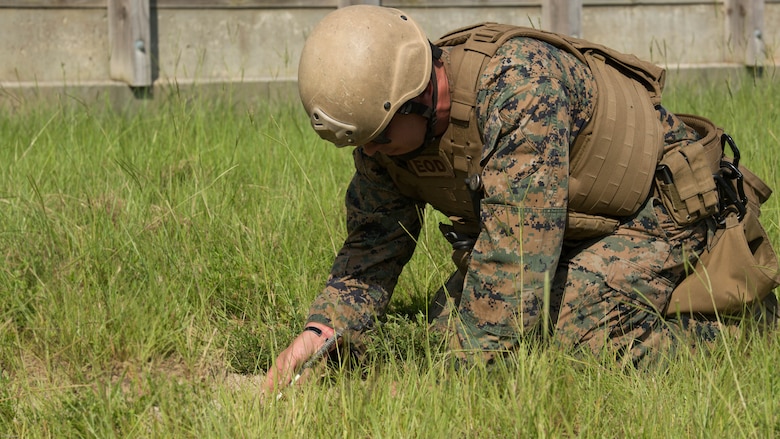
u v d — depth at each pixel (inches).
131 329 128.2
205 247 151.9
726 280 117.0
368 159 120.3
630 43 352.2
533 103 103.3
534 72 104.7
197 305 138.3
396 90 103.4
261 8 311.4
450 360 110.6
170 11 302.8
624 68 119.5
